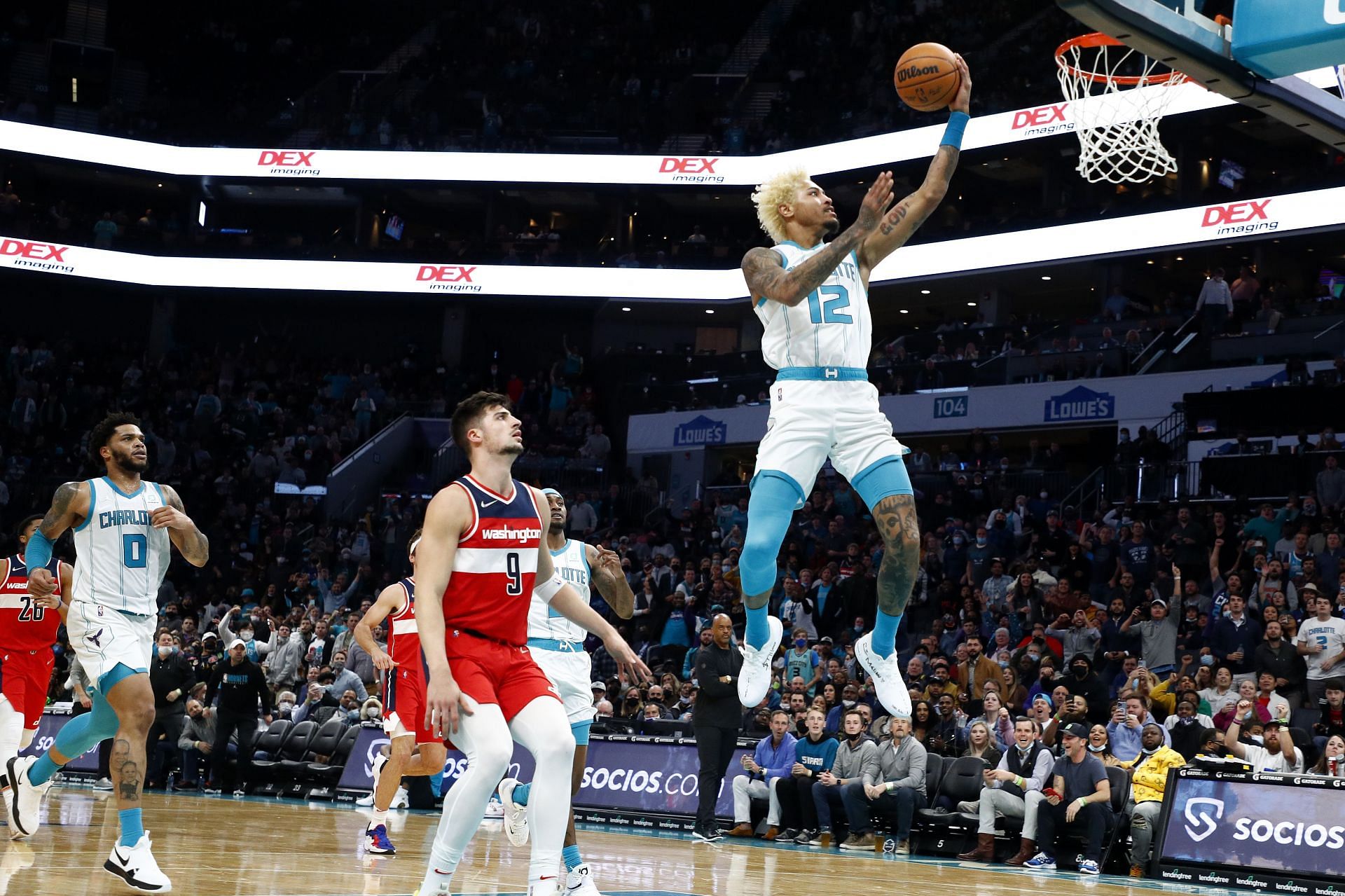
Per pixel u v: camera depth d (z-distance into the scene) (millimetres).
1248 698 10320
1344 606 11930
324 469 24422
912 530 4492
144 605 5645
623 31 31578
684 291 25984
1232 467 16172
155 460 24562
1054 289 25047
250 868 5812
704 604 15961
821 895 5805
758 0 31469
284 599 19281
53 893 4625
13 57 30188
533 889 3916
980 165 25000
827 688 11461
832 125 26047
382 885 5367
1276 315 18828
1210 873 8695
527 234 28172
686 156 26594
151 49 32469
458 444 4215
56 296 29609
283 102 32344
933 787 10570
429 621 3877
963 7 26859
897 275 23781
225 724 13180
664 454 23953
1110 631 13047
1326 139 5305
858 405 4562
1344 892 8078
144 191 30891
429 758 7188
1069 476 17953
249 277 27781
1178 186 22641
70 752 6305
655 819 11016
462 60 31688
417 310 29406
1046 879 8047
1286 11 4609
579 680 6098
